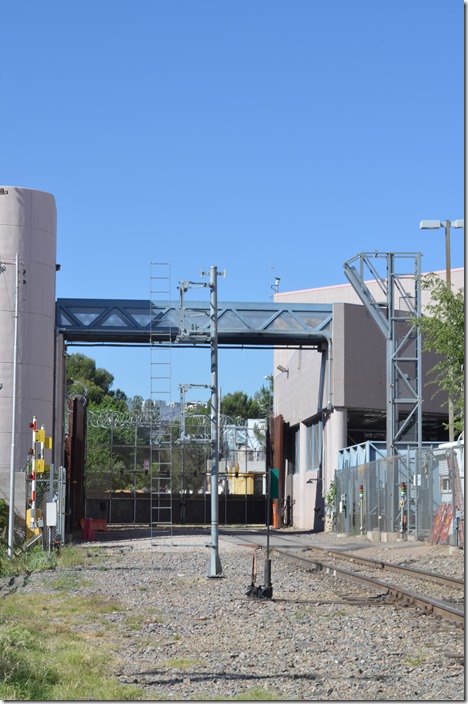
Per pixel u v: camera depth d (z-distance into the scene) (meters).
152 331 52.12
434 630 14.87
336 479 54.72
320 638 14.52
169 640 14.49
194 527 67.56
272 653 13.18
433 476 36.91
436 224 41.41
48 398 49.22
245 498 73.00
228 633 15.20
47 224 49.66
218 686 10.98
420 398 49.09
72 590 22.45
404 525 39.91
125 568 29.53
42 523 33.66
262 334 54.09
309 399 62.31
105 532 56.69
